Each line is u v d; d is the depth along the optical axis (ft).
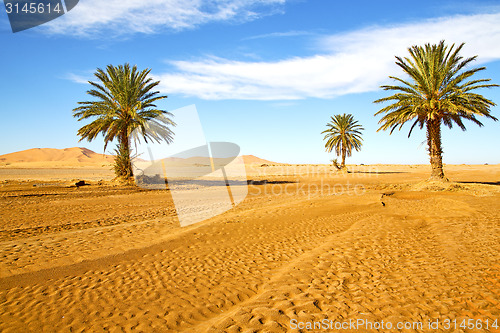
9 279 13.21
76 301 11.76
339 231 24.91
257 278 14.74
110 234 22.00
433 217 29.71
